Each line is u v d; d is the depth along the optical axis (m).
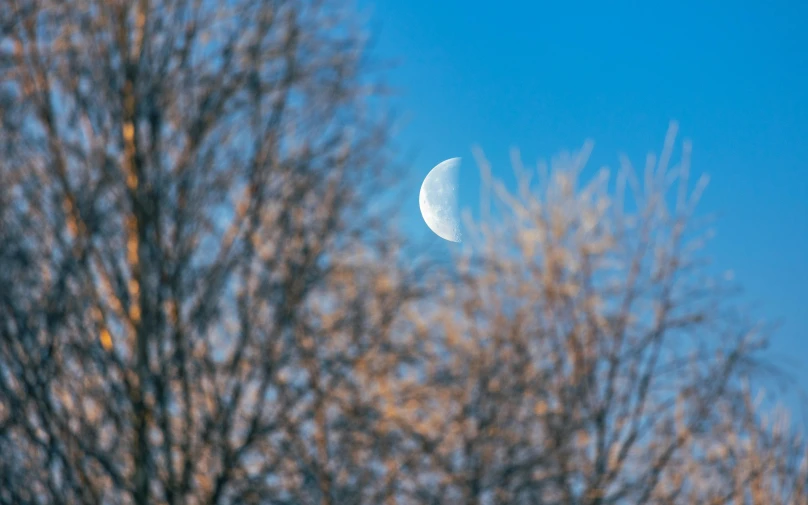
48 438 11.25
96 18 12.90
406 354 12.27
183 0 13.00
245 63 12.85
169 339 11.61
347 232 12.25
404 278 12.31
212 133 12.60
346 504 11.35
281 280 11.88
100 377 11.53
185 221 12.16
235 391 11.48
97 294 11.88
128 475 11.32
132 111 12.42
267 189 12.41
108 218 11.98
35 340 11.19
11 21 12.62
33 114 12.41
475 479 12.28
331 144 12.55
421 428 12.83
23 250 11.32
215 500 11.23
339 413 11.83
